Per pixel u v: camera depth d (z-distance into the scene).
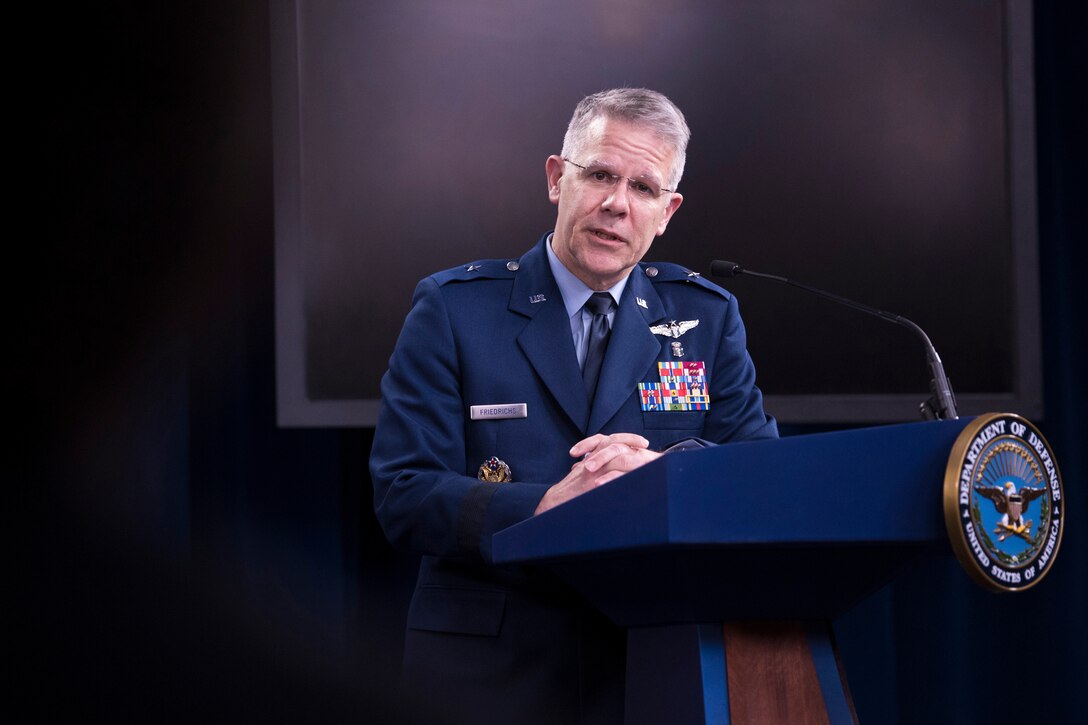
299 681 11.44
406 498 5.82
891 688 11.97
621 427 6.45
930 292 12.30
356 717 11.48
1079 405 12.16
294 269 11.80
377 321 11.96
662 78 12.32
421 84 12.15
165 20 11.86
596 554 4.02
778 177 12.33
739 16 12.37
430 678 6.00
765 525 3.70
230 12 12.03
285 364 11.71
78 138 11.59
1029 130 12.27
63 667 10.89
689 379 6.66
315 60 12.05
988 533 3.94
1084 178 12.35
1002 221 12.33
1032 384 12.10
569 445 6.36
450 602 6.08
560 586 5.92
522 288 6.76
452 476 5.82
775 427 6.86
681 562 3.96
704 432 6.74
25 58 11.52
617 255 6.50
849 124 12.37
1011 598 12.03
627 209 6.44
